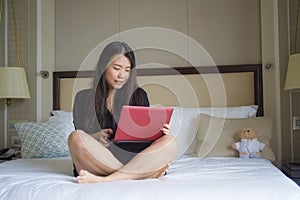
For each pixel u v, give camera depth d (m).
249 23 2.64
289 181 1.21
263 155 2.08
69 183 1.21
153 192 1.06
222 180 1.20
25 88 2.68
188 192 1.06
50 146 2.17
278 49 2.52
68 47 2.88
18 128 2.35
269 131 2.18
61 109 2.80
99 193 1.07
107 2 2.85
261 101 2.52
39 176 1.37
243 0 2.66
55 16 2.91
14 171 1.53
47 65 2.89
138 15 2.81
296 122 2.42
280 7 2.52
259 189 1.08
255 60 2.62
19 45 2.92
